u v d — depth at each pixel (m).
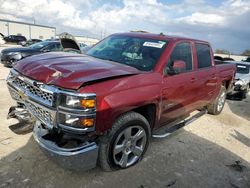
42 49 10.95
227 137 5.15
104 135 2.99
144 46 4.07
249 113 7.41
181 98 4.20
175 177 3.41
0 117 4.62
